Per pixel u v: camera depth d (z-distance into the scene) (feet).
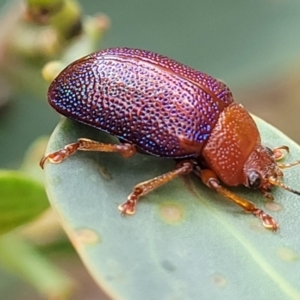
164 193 0.16
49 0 0.18
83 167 0.15
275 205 0.16
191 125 0.16
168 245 0.15
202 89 0.16
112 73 0.16
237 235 0.15
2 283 0.22
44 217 0.19
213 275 0.15
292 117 0.33
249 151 0.16
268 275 0.15
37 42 0.19
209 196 0.16
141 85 0.16
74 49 0.19
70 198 0.15
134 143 0.16
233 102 0.17
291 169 0.16
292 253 0.15
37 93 0.20
